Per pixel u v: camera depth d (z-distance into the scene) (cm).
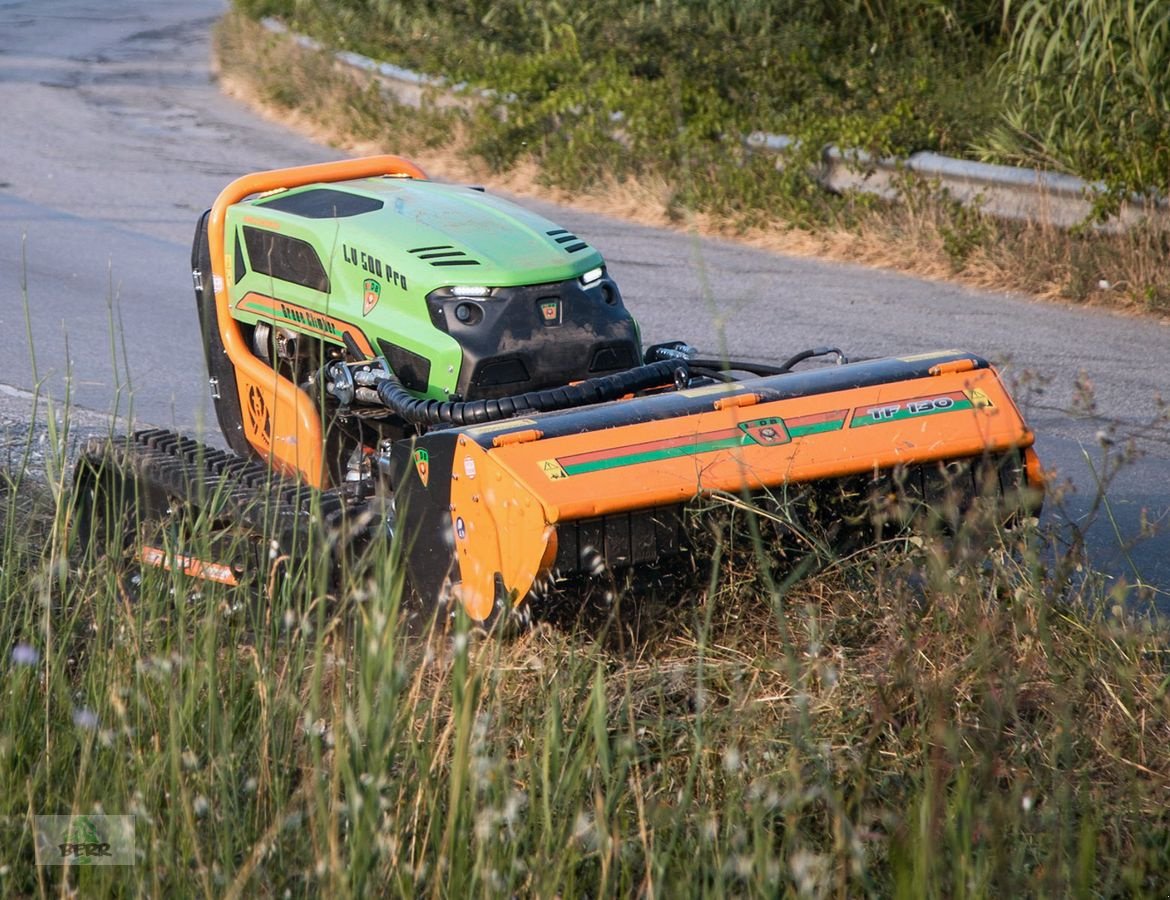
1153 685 777
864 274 2055
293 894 604
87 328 1816
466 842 605
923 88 2453
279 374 1111
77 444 1347
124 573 877
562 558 800
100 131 3212
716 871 584
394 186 1140
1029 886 587
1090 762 717
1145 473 1296
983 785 597
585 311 988
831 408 867
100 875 601
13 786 670
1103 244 1931
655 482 809
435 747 684
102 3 5862
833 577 863
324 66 3528
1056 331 1764
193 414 1488
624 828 652
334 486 1066
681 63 2697
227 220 1138
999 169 2066
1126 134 1991
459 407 904
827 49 2847
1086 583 895
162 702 704
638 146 2516
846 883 613
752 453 834
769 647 836
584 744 655
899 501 856
